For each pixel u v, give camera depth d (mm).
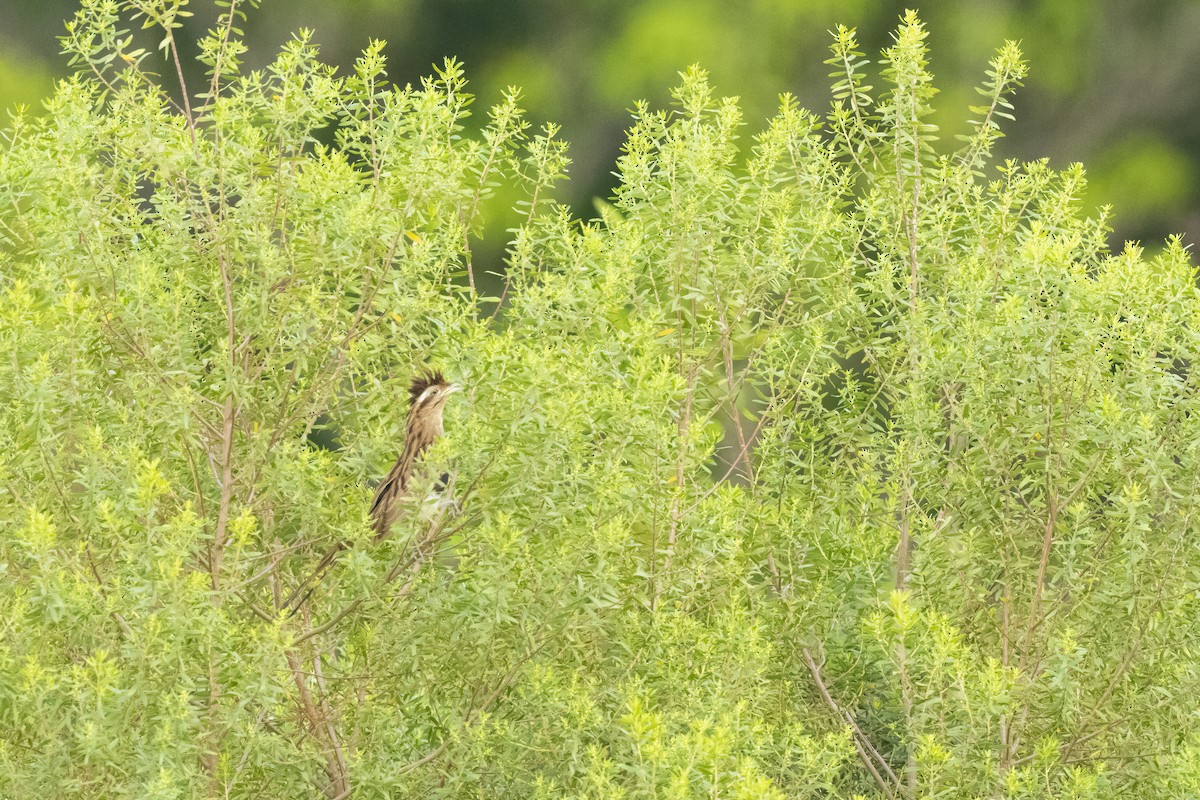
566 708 9734
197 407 10367
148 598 8602
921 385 11836
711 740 8516
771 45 28719
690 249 12539
